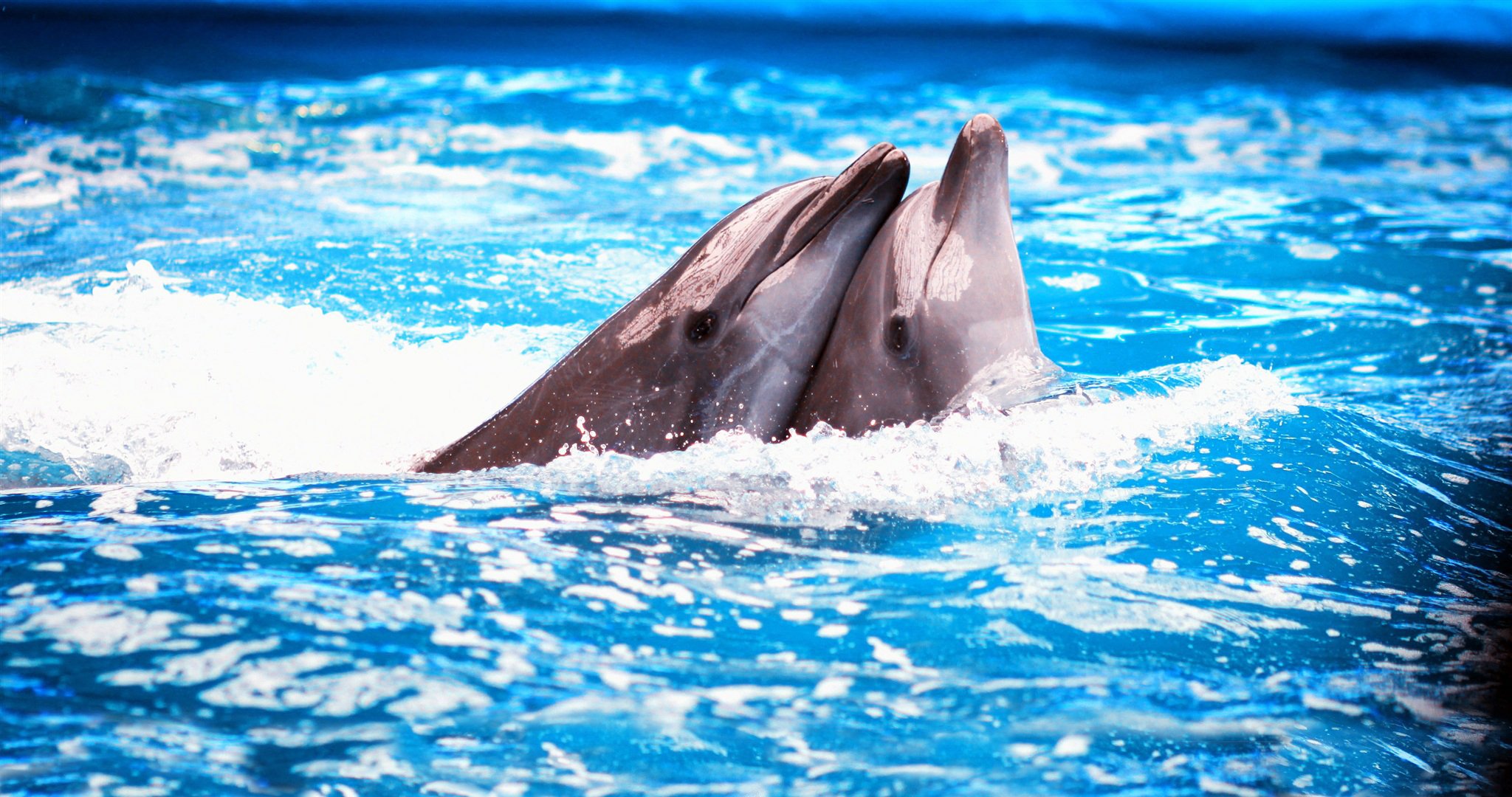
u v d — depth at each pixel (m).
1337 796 6.25
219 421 11.86
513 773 6.15
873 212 10.55
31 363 13.09
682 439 10.39
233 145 32.50
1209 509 9.43
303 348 14.16
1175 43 79.38
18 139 31.02
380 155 32.25
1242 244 23.30
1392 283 20.56
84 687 6.73
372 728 6.45
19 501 9.68
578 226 23.05
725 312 10.29
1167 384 12.12
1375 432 12.19
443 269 18.72
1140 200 28.61
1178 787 6.20
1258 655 7.51
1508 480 11.37
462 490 9.84
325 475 10.52
